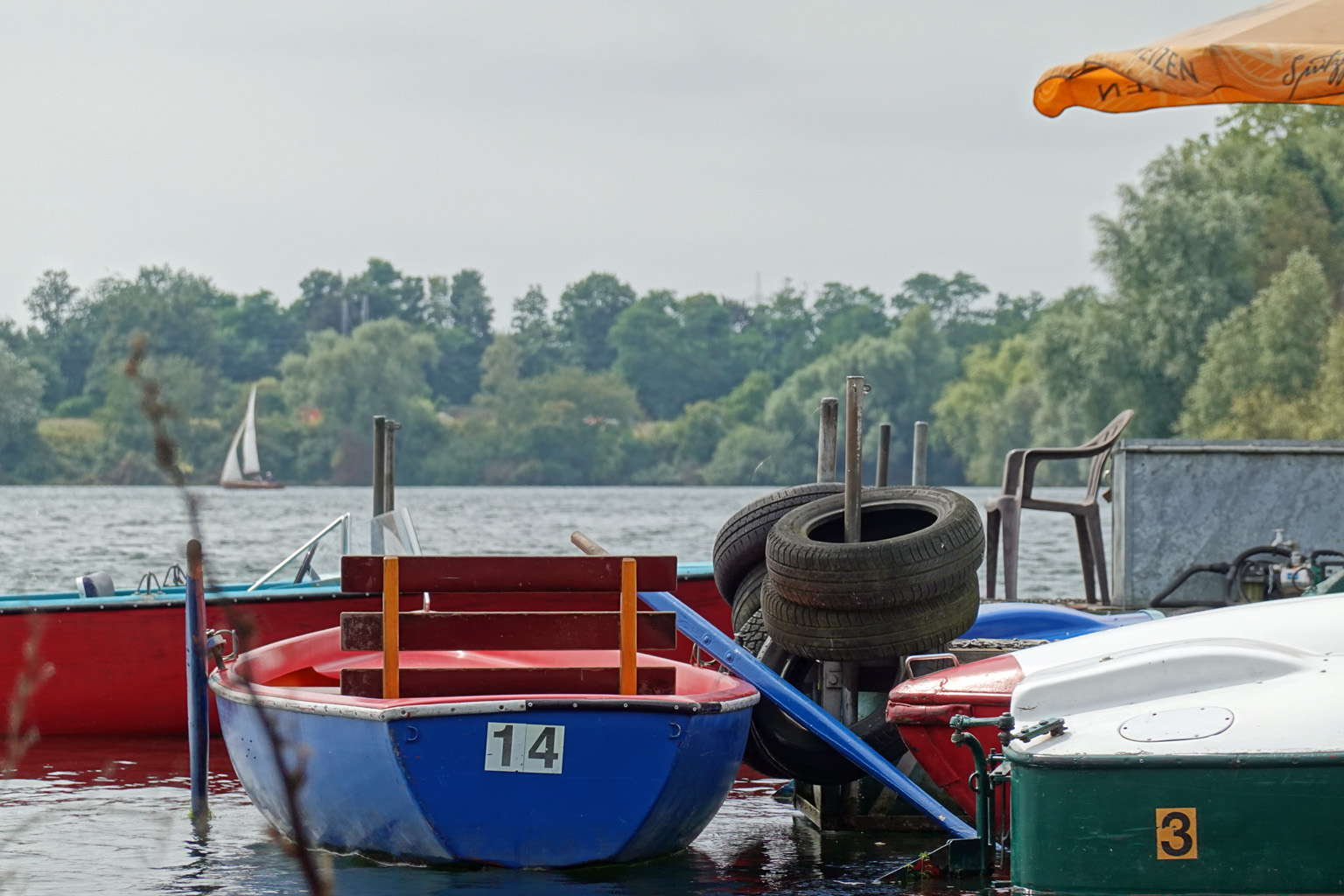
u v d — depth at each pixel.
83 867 11.89
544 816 11.52
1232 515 19.17
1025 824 8.89
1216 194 99.25
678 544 82.50
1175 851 8.60
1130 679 9.62
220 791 15.70
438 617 11.79
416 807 11.41
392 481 21.80
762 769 14.14
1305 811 8.48
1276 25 11.65
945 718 11.79
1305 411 91.38
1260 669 9.45
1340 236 107.00
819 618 13.47
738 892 11.20
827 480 16.56
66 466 177.50
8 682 19.72
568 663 14.72
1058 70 12.27
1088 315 98.12
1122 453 19.36
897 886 11.41
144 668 19.91
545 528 103.62
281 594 19.14
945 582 13.27
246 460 176.50
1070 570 47.44
